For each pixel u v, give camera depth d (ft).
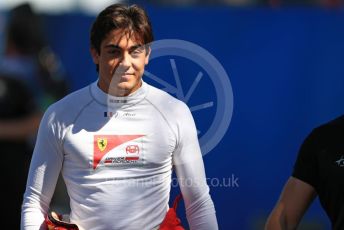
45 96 50.44
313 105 60.59
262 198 60.49
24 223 33.35
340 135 33.91
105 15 32.30
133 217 32.78
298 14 60.59
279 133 60.54
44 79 50.44
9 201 49.24
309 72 60.59
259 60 60.59
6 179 49.19
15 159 49.24
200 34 60.80
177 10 60.75
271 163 60.44
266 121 60.49
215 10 60.70
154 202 33.19
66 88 52.08
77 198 33.06
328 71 60.54
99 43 32.50
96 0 82.28
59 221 32.63
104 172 32.65
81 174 32.78
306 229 60.13
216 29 60.75
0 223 49.44
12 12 50.52
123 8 32.42
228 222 60.64
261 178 60.44
